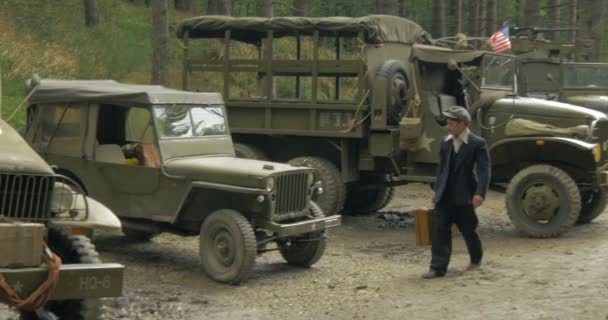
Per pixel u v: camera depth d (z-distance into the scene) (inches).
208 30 585.6
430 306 327.6
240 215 385.1
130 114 425.7
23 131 452.1
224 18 575.5
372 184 579.8
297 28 550.6
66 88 435.8
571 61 731.4
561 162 522.9
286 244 413.1
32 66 780.0
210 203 405.4
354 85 545.6
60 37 898.7
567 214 492.4
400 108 544.7
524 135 522.9
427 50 536.7
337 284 380.5
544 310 310.5
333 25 540.4
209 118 440.5
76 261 275.0
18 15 924.6
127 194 421.7
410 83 561.6
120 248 457.4
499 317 304.8
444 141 386.3
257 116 574.9
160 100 417.7
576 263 404.5
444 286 362.3
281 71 560.7
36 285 242.2
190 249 459.5
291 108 561.3
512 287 352.5
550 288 347.3
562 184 492.7
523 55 637.3
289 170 396.2
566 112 519.2
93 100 426.3
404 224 571.5
